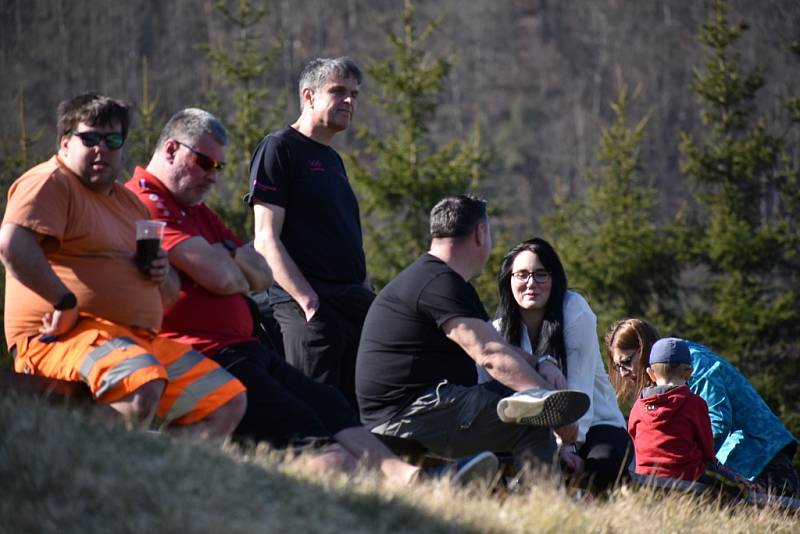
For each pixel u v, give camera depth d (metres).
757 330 69.94
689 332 71.12
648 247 71.38
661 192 176.00
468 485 17.31
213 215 19.39
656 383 22.48
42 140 70.38
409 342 19.17
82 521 12.65
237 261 18.92
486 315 19.50
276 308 22.89
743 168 77.00
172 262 17.94
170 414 16.77
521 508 16.56
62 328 16.19
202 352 18.00
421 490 16.11
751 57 162.25
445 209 19.52
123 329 16.61
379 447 18.06
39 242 16.41
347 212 23.42
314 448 17.56
